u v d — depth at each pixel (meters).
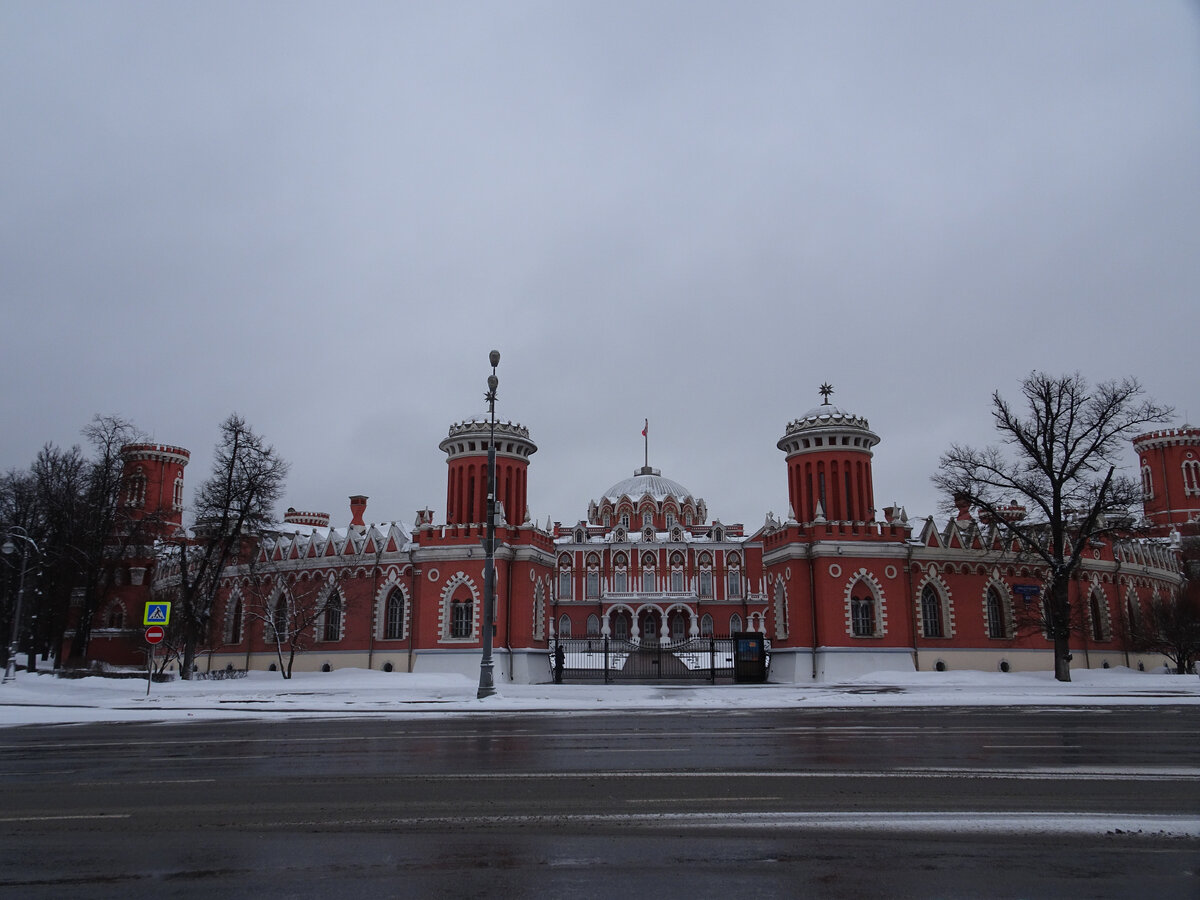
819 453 57.28
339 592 61.72
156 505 80.44
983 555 56.56
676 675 61.34
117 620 77.56
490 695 35.06
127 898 7.96
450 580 55.56
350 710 30.52
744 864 8.98
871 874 8.59
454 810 11.69
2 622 68.38
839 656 52.31
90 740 21.17
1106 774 14.41
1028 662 55.72
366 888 8.20
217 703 34.16
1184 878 8.47
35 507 69.44
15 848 9.79
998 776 14.21
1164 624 59.19
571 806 11.90
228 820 11.18
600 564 119.25
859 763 15.80
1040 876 8.53
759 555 117.12
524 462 60.31
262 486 57.06
